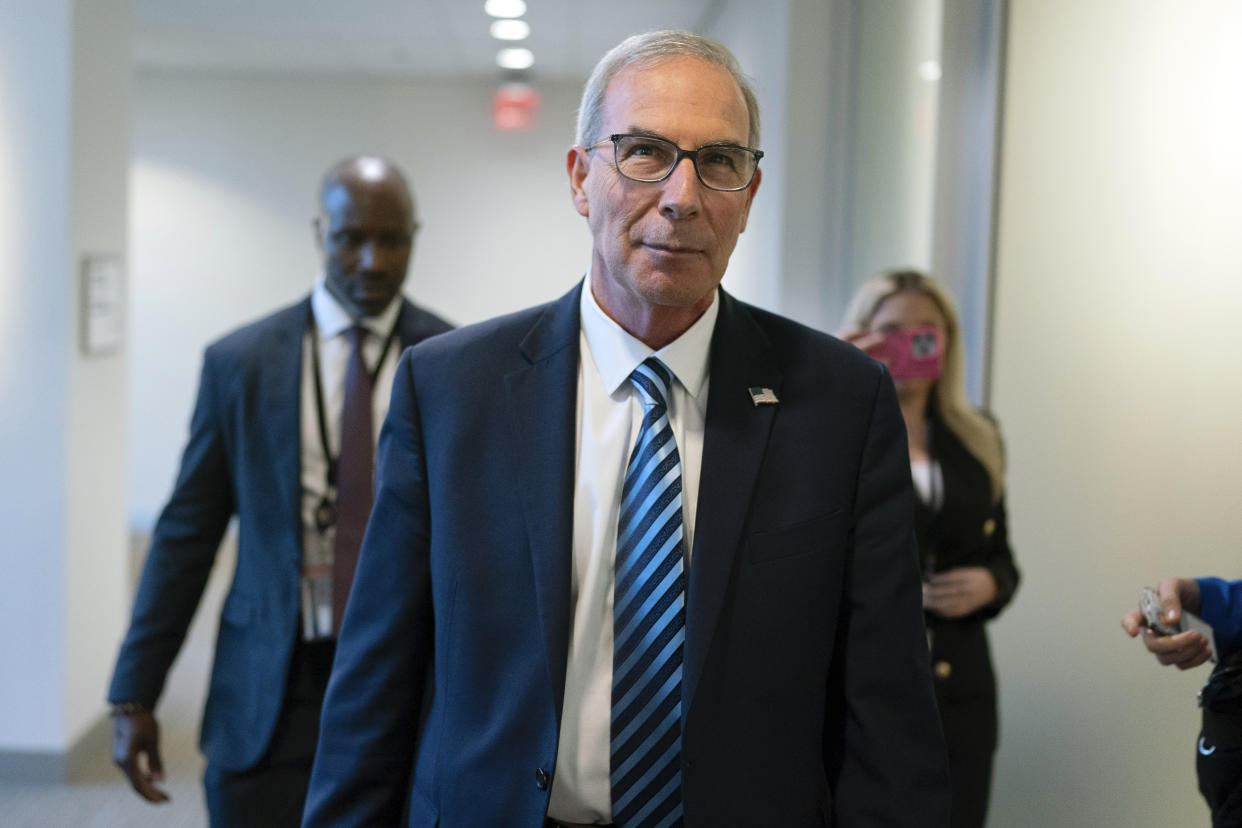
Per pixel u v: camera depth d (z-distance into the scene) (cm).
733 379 126
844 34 411
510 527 125
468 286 840
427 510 133
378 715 133
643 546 122
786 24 411
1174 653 147
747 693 119
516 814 121
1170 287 183
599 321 129
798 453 124
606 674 123
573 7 582
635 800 121
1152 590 151
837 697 128
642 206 116
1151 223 189
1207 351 171
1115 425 202
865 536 125
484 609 124
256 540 211
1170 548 182
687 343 126
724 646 119
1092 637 210
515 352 131
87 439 404
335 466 214
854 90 409
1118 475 201
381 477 135
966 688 227
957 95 279
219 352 218
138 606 220
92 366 406
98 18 402
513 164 830
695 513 123
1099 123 209
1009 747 247
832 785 127
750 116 121
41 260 386
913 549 127
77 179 389
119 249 425
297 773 205
